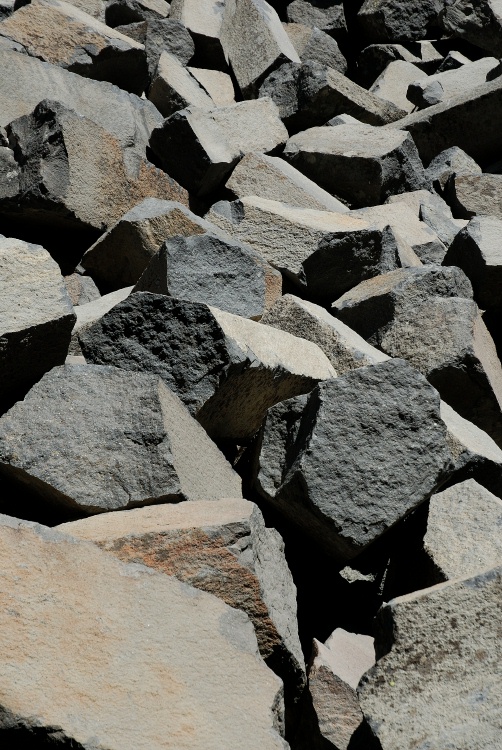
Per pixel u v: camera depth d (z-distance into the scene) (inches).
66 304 225.9
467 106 472.1
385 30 598.5
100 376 221.6
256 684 169.0
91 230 339.6
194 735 157.6
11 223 339.9
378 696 171.2
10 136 339.3
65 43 419.2
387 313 311.0
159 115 414.9
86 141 335.9
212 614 176.2
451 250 358.3
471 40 577.0
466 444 252.2
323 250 340.8
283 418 236.7
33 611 165.3
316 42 573.6
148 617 171.8
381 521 218.7
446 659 172.1
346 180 425.1
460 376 297.1
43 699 154.3
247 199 361.4
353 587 237.9
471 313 305.7
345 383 225.9
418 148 484.7
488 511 228.7
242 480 251.6
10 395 233.1
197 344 240.7
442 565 219.9
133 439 213.6
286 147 431.5
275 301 303.1
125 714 157.1
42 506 220.5
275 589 200.2
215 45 510.6
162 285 289.3
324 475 219.0
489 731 163.9
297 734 193.3
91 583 173.0
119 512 207.0
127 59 430.3
